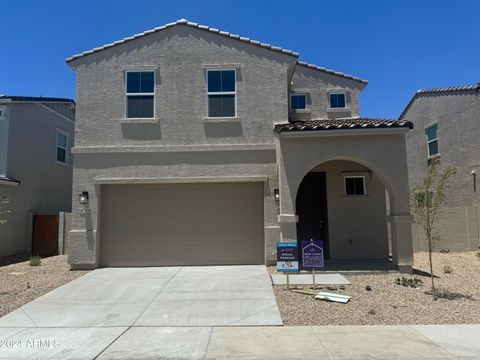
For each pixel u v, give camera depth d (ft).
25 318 24.32
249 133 41.75
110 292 30.27
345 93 53.16
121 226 41.11
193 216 41.16
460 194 58.34
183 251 40.91
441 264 43.39
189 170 41.14
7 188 52.70
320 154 36.78
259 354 18.30
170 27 43.16
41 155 60.54
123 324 23.07
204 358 17.90
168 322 23.30
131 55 42.73
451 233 55.01
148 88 42.60
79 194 40.73
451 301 27.09
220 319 23.67
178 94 42.29
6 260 48.32
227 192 41.42
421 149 67.87
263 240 40.93
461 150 58.54
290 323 22.95
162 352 18.72
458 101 59.36
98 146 41.34
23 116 56.90
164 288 31.22
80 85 42.29
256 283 32.24
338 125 36.24
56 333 21.63
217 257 40.81
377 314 24.40
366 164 37.04
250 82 42.47
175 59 42.78
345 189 44.96
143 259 40.78
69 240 40.04
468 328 21.83
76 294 29.84
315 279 33.35
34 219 56.24
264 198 40.55
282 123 41.63
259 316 24.07
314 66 53.16
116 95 42.24
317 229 45.14
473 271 38.83
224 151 41.39
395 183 36.35
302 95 53.16
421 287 30.96
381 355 18.06
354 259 43.55
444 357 17.80
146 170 41.16
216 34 42.98
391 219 36.78
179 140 41.70
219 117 41.91
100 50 42.63
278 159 38.70
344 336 20.61
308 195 45.65
